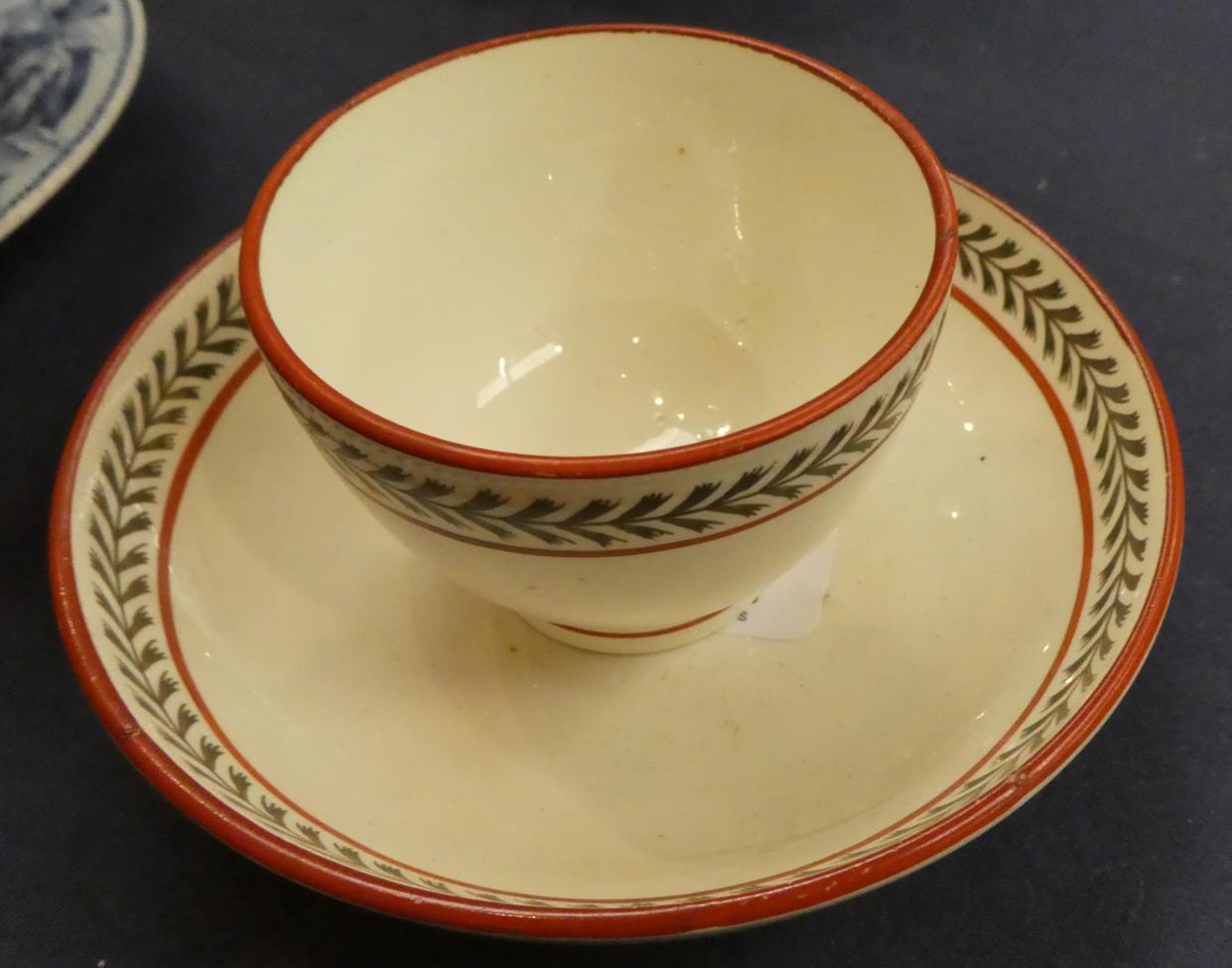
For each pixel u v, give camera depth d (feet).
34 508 1.75
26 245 2.22
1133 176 2.22
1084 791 1.38
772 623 1.37
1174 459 1.23
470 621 1.39
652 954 1.28
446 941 1.30
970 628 1.30
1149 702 1.46
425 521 1.01
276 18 2.78
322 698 1.31
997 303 1.51
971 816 0.98
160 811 1.43
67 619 1.18
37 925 1.34
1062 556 1.30
